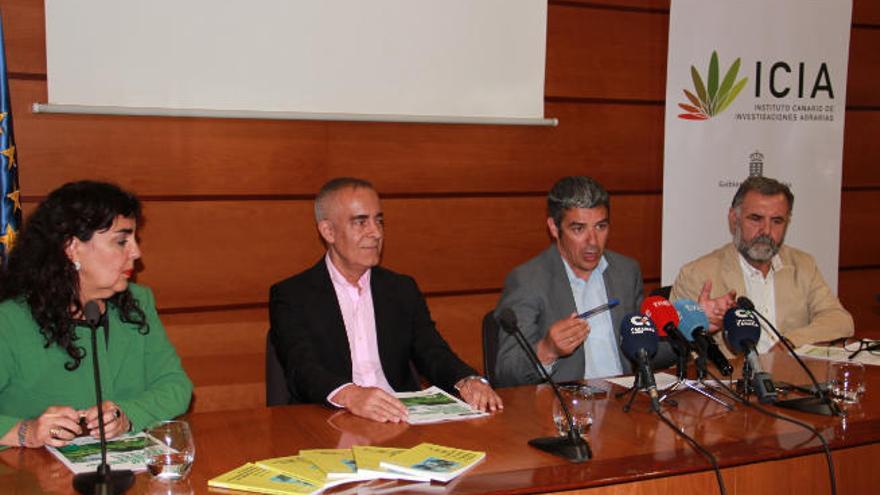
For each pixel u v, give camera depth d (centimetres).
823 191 459
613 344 318
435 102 399
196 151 372
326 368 288
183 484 185
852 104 494
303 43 375
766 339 352
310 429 228
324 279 299
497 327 306
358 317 303
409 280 313
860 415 242
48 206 233
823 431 226
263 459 203
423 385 393
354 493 180
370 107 388
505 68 410
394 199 408
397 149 406
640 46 449
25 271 232
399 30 390
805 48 450
